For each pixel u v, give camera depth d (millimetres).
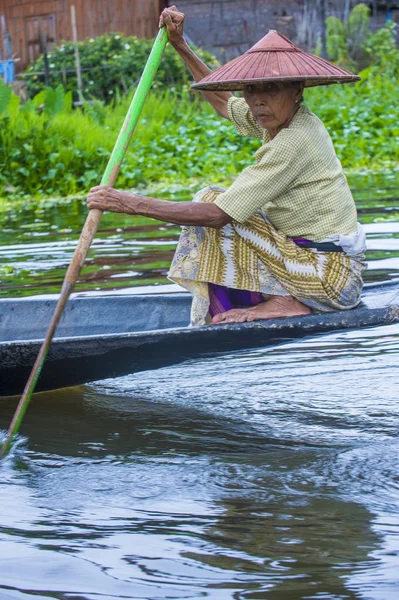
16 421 3875
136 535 2918
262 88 4383
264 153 4480
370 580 2574
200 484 3371
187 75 22047
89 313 5363
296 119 4516
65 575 2648
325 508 3096
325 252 4703
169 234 9125
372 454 3643
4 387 4465
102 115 18766
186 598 2504
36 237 9344
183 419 4203
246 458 3652
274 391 4562
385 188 11867
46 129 14703
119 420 4207
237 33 24625
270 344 4473
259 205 4477
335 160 4699
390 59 23516
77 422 4191
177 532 2934
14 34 25766
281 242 4672
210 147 16500
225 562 2717
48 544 2859
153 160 15375
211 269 4691
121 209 4328
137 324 5387
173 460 3652
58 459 3695
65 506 3178
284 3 24344
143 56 22031
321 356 5133
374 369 4820
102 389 4754
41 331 5316
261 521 3004
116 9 24703
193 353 4414
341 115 17547
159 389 4703
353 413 4172
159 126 17328
